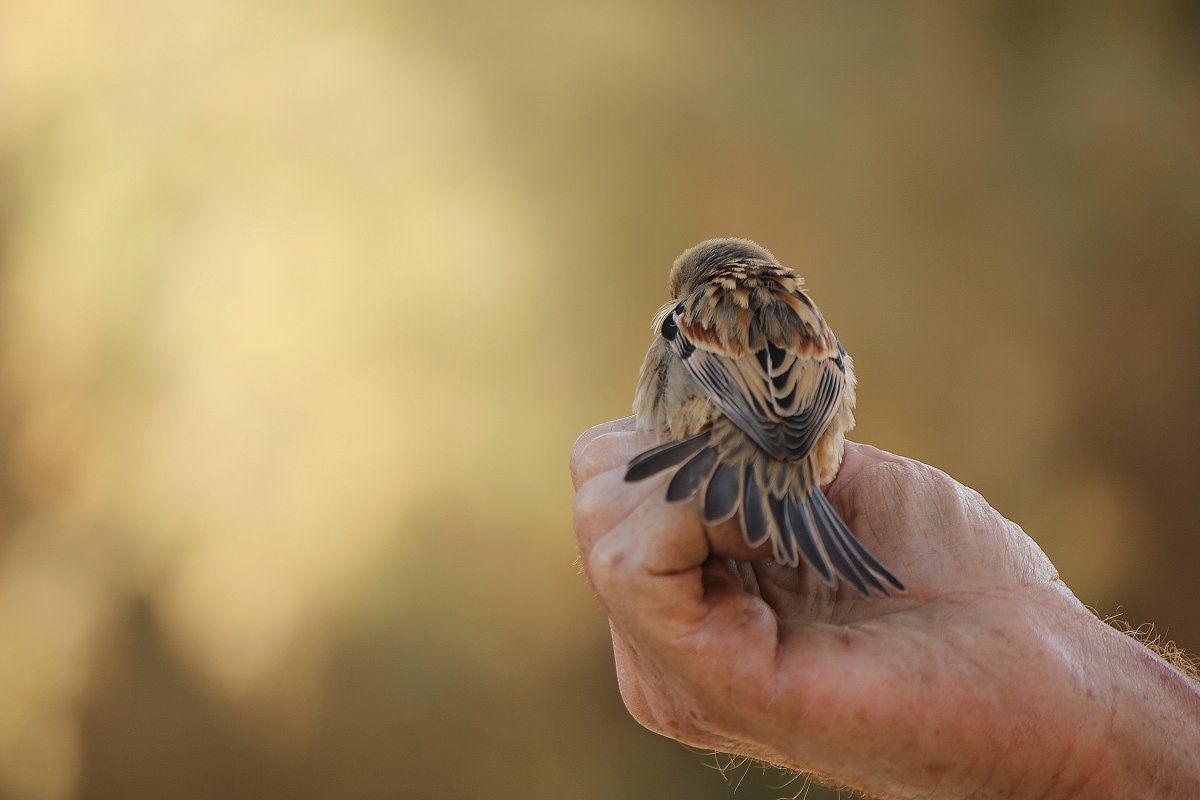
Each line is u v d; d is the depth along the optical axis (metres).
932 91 18.58
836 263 18.22
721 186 17.98
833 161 18.27
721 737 4.18
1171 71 19.23
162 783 17.48
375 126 17.98
